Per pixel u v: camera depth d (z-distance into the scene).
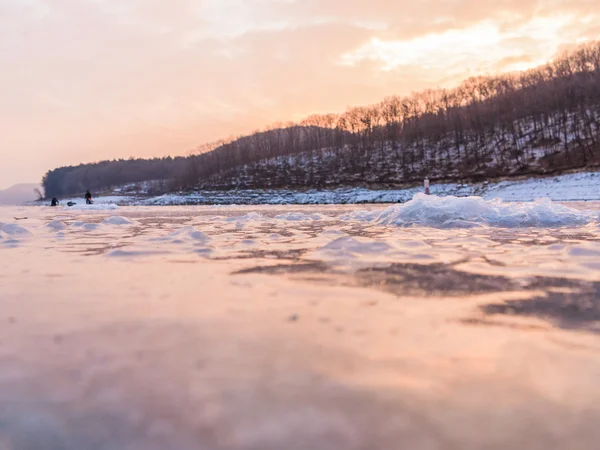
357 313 1.63
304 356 1.19
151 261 3.04
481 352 1.22
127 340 1.32
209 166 65.44
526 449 0.76
